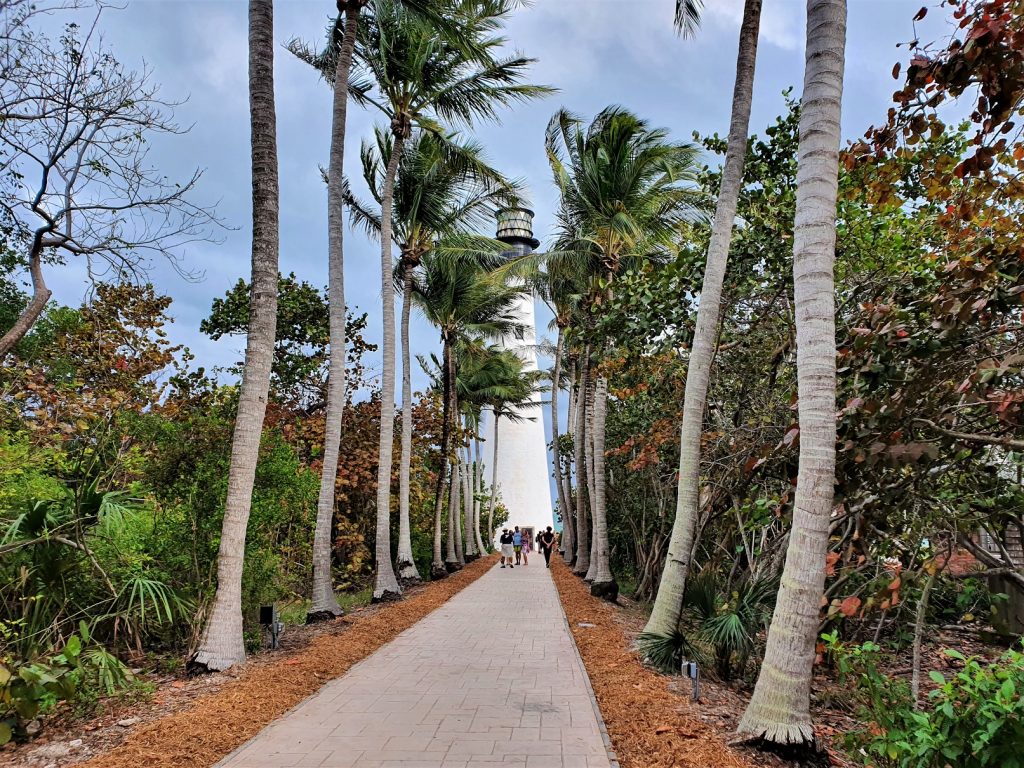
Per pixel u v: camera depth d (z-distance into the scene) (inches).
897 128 219.5
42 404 447.2
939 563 268.1
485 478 2148.1
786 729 188.7
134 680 266.1
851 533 274.7
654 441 508.7
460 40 516.7
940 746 162.1
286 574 569.3
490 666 333.4
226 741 210.1
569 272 666.8
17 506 300.5
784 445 250.1
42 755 201.0
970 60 183.9
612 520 844.6
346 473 804.0
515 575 997.8
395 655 363.6
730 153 340.2
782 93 406.0
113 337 541.3
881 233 350.6
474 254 794.8
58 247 359.6
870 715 226.2
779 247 392.2
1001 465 276.5
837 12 206.4
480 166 668.7
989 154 204.1
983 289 232.4
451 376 939.3
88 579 303.3
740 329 454.6
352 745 210.7
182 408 494.3
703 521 420.5
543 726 231.5
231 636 307.0
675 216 602.9
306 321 845.2
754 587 312.7
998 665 171.2
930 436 246.7
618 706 247.9
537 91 623.5
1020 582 251.6
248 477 321.7
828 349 198.8
